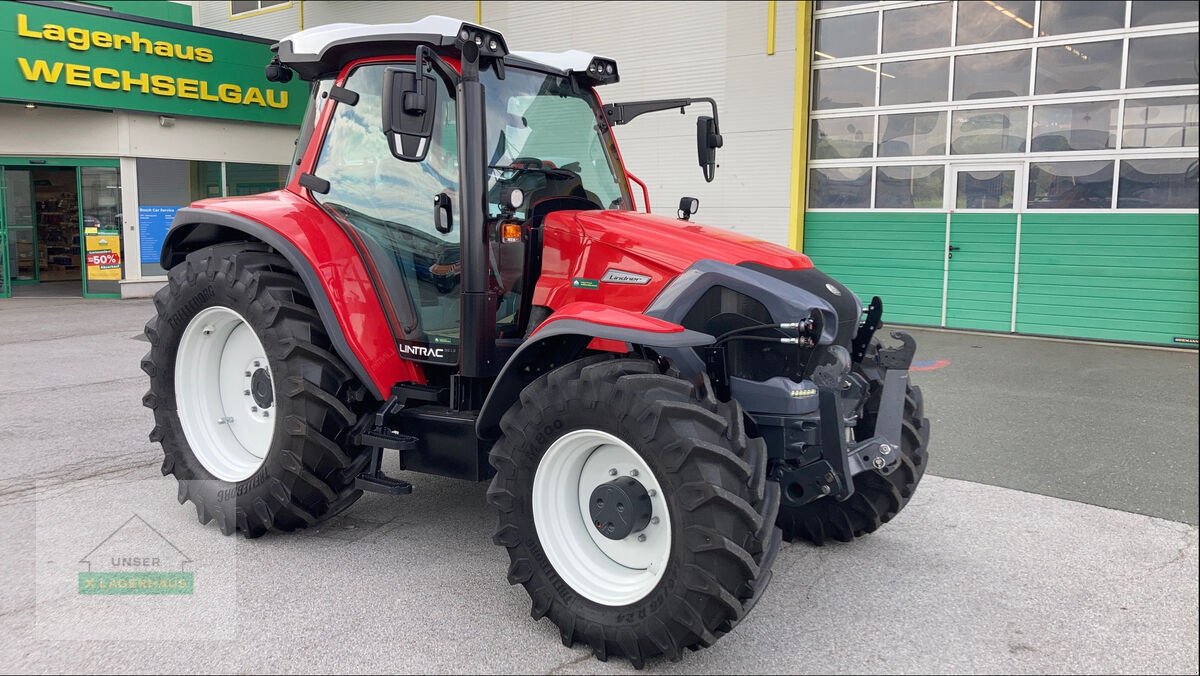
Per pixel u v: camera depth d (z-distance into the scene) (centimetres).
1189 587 340
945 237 1073
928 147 1074
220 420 410
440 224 335
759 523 263
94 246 1351
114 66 1292
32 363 790
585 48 1316
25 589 321
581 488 301
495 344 338
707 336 284
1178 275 937
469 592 326
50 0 1216
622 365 285
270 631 292
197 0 1927
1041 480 480
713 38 1192
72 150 1323
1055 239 1002
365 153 371
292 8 1728
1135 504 440
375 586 330
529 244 346
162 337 405
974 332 1062
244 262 379
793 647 290
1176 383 745
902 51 1079
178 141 1398
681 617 262
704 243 326
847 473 297
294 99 1531
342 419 361
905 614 316
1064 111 985
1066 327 1008
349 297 361
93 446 516
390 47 360
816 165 1161
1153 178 942
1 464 478
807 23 1118
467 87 322
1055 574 353
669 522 265
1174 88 923
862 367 371
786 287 304
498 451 299
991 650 289
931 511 431
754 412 301
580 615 281
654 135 1261
